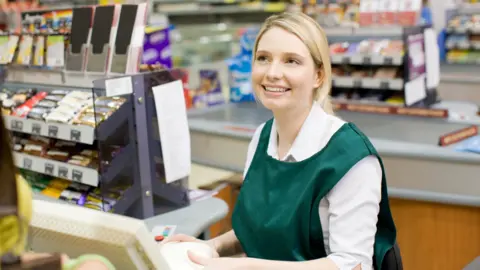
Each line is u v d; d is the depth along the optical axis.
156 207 2.34
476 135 3.35
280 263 1.65
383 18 4.29
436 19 6.45
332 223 1.72
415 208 3.07
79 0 3.96
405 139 3.23
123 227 1.02
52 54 2.60
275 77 1.77
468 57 6.36
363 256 1.69
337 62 4.17
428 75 4.19
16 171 0.77
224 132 3.54
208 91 4.54
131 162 2.24
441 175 2.91
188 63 5.73
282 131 1.89
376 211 1.73
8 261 0.79
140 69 2.36
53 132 2.27
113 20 2.38
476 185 2.84
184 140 2.38
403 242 3.14
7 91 2.70
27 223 0.82
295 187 1.78
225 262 1.65
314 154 1.77
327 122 1.82
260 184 1.91
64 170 2.31
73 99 2.35
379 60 3.97
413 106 3.99
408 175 2.99
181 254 1.73
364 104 4.05
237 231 1.95
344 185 1.71
